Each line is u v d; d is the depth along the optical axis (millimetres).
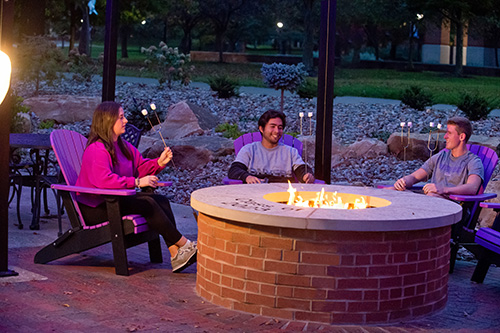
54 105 13961
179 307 3754
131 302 3820
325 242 3492
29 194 7828
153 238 4867
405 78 30875
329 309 3508
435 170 5453
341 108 16312
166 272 4695
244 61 40281
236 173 5484
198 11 41406
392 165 10211
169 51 19828
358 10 34344
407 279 3621
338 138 12320
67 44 51438
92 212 4633
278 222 3486
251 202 3961
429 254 3711
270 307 3592
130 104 16297
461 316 3816
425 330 3498
